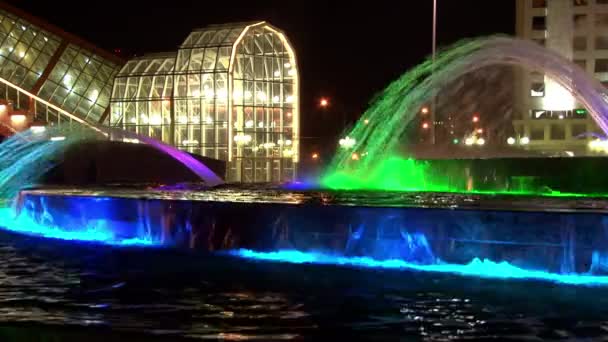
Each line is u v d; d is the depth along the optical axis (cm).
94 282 826
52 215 1323
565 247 839
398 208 919
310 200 1232
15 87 4747
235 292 767
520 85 7700
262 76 4644
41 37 4922
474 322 644
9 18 4828
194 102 4538
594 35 7750
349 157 4781
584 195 1557
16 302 717
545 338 595
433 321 647
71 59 4966
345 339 587
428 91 4000
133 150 3872
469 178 1844
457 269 877
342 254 952
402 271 869
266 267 904
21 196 1467
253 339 579
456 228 891
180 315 661
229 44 4466
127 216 1165
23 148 3488
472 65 3453
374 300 727
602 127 2486
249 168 4538
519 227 860
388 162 2131
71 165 3516
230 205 1027
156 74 4653
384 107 4334
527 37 7869
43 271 895
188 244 1068
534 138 7669
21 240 1174
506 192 1714
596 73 7756
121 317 650
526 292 759
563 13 7794
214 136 4494
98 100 4959
